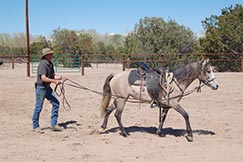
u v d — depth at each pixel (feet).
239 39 93.15
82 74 75.82
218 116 35.63
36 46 164.86
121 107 27.66
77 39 148.56
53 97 29.22
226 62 96.02
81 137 27.32
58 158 22.11
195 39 122.42
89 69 104.22
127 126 31.48
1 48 173.78
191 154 22.89
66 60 105.40
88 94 49.52
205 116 35.65
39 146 24.73
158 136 27.71
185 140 26.53
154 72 26.76
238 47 96.73
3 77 71.00
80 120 33.83
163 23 122.01
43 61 28.66
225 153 23.04
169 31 120.67
